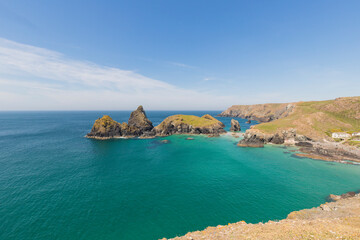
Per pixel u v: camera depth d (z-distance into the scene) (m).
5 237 26.53
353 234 15.48
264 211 33.62
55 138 109.94
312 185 44.84
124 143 99.12
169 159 68.50
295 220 25.33
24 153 74.94
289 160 67.31
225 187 43.88
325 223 20.77
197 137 121.62
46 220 30.64
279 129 105.12
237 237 19.30
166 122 140.25
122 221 30.70
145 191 41.78
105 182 46.69
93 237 26.94
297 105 170.75
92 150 81.88
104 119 117.69
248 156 73.12
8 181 46.28
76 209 34.06
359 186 44.16
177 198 38.53
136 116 143.88
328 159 67.12
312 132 99.56
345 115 116.19
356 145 78.62
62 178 48.88
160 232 28.08
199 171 55.34
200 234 23.72
